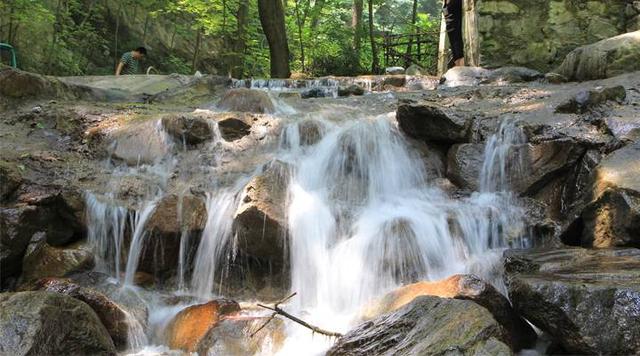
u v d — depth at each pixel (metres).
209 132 6.34
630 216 4.16
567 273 3.70
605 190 4.41
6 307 3.50
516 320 3.80
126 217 5.27
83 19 17.41
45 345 3.43
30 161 5.91
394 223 4.90
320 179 5.80
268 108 7.31
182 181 5.79
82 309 3.76
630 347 3.09
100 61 17.89
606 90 5.86
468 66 9.49
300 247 5.00
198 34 17.50
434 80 9.30
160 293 5.06
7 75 7.24
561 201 5.18
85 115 6.86
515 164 5.34
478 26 9.23
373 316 4.06
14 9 13.30
